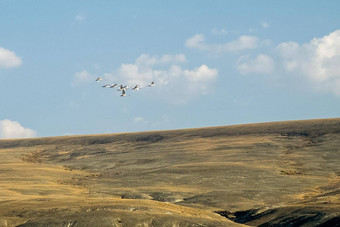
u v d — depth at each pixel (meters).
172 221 54.09
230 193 82.12
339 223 57.47
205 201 77.88
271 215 65.56
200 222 54.84
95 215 54.72
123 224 53.41
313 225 59.00
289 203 74.06
